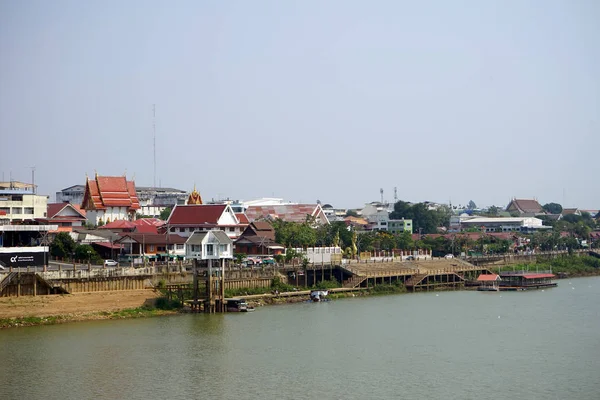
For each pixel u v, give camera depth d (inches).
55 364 4097.0
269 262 7224.4
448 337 4862.2
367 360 4234.7
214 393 3614.7
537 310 6048.2
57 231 7263.8
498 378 3865.7
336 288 7062.0
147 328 5068.9
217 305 5812.0
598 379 3846.0
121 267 5831.7
